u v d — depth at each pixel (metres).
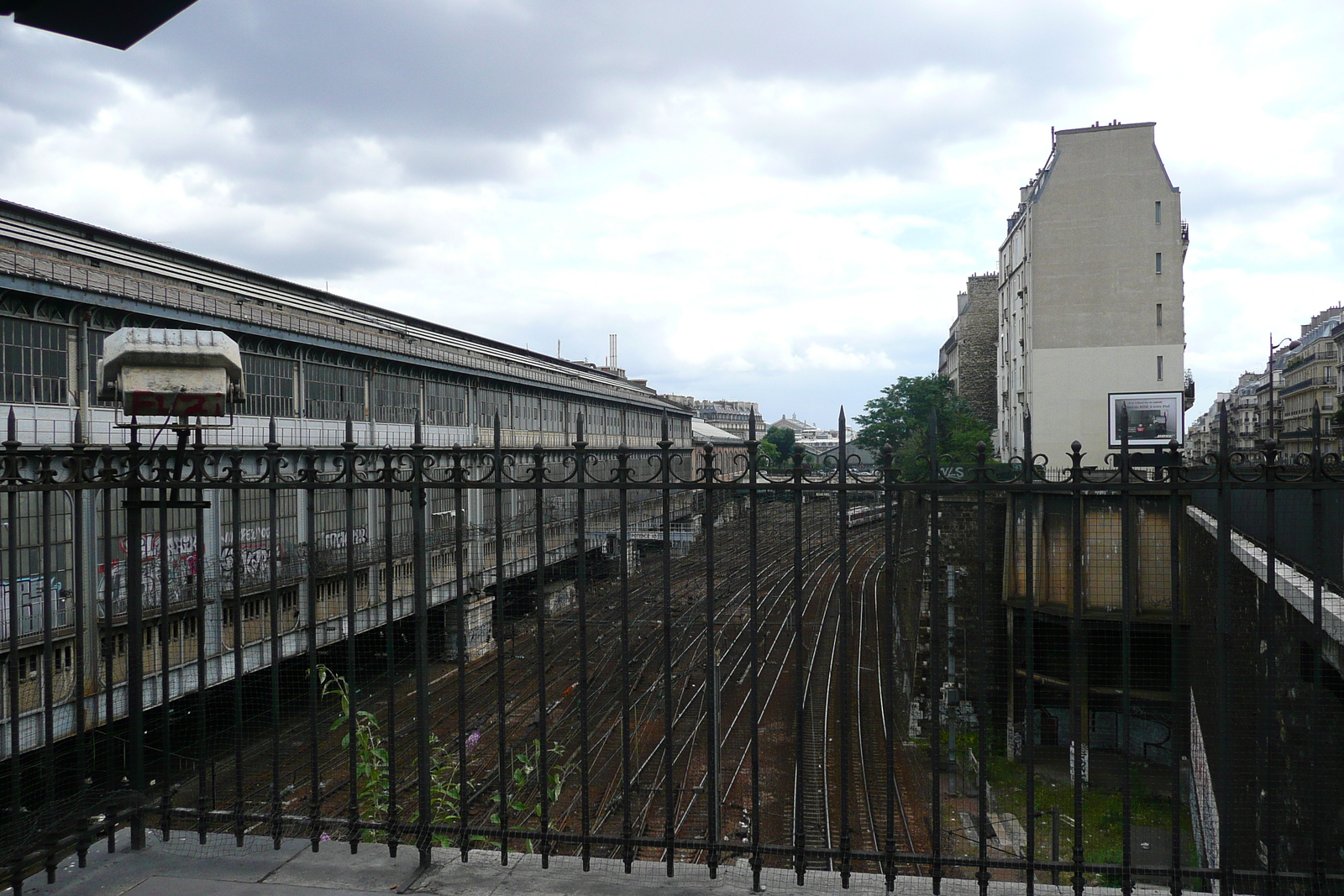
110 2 3.38
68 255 17.86
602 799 16.45
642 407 58.53
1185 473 4.87
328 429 24.12
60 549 14.80
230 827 6.26
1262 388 70.81
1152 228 33.25
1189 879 7.07
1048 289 33.91
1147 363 32.97
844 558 5.23
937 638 5.49
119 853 5.89
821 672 24.25
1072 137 34.06
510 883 5.43
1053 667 20.69
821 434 142.38
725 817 15.88
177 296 18.66
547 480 5.45
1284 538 8.70
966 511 22.62
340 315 28.81
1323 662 6.43
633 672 24.34
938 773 5.26
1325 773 6.44
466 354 32.97
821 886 5.35
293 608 19.23
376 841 6.96
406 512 24.53
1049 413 33.66
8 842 5.29
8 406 14.86
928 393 53.09
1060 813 16.73
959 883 5.39
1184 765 15.90
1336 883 4.94
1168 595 19.47
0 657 13.46
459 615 5.63
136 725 6.06
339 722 8.45
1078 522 4.96
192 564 17.27
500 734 5.59
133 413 5.66
